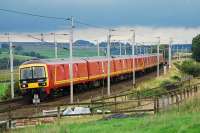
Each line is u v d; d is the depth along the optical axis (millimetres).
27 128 31359
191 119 28906
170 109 36844
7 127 32031
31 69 57062
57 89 60781
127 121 32062
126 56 94250
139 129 27656
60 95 62844
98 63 75062
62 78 60844
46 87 56875
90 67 71188
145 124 29328
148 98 48062
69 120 35625
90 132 28109
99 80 77188
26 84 57094
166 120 29766
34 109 44531
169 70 128375
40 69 56844
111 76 81375
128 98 57719
